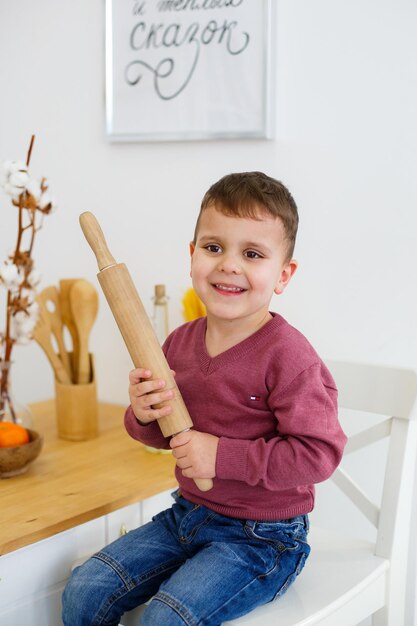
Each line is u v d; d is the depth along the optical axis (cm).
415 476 158
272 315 131
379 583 134
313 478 116
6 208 219
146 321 121
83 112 198
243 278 118
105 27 187
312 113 164
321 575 129
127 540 131
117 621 126
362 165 159
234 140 175
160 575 127
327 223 165
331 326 167
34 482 151
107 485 150
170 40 177
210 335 129
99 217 200
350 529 169
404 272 156
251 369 123
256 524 123
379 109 155
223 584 115
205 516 127
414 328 156
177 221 186
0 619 128
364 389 144
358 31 156
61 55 200
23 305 161
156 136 183
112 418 193
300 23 163
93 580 124
